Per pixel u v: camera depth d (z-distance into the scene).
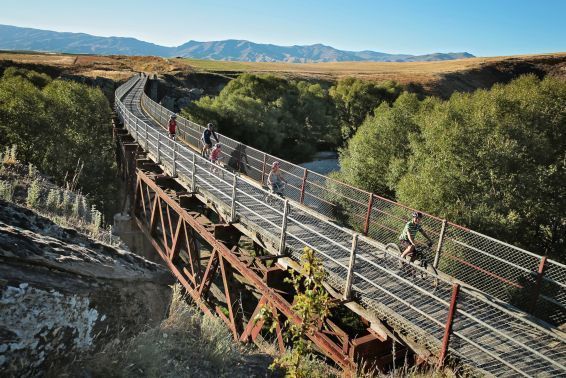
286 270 9.36
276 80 72.19
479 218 24.64
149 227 18.33
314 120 70.44
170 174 16.84
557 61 122.81
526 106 33.88
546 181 28.34
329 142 72.69
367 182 36.72
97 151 31.05
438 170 27.66
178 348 5.12
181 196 13.81
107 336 4.42
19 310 3.50
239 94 63.03
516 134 29.61
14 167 14.20
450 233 12.78
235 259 10.03
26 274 3.73
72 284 4.06
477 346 6.03
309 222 11.84
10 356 3.36
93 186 23.69
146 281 5.28
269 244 10.17
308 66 149.88
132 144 23.33
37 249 4.04
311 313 4.67
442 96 96.56
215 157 16.33
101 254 5.13
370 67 149.62
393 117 37.22
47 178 15.78
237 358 5.78
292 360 4.63
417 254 9.12
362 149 37.19
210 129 18.08
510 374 6.12
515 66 120.88
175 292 5.87
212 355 5.32
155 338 4.87
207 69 97.00
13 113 26.30
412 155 33.47
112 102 57.97
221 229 11.40
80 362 4.00
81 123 33.75
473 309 7.93
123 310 4.68
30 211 4.99
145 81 62.06
